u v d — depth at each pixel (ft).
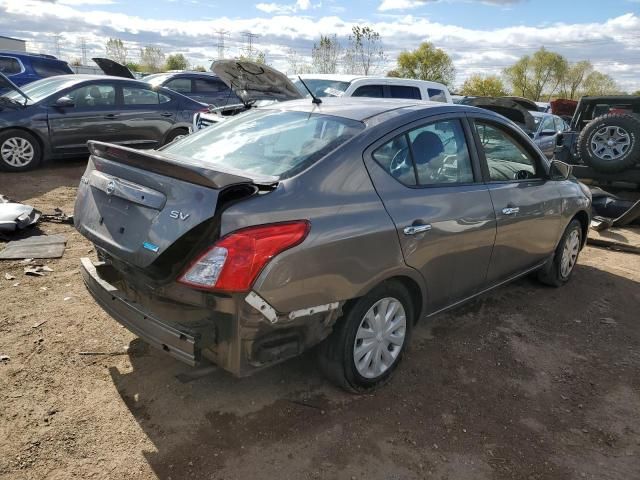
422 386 10.78
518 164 13.89
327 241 8.52
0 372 10.17
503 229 12.53
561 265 16.25
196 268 7.76
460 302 12.29
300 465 8.38
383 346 10.32
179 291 8.09
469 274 11.99
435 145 11.14
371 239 9.18
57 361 10.68
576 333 13.66
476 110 12.52
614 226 24.63
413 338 12.74
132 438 8.72
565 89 250.78
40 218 19.74
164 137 32.55
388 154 10.11
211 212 7.66
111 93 30.58
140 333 8.52
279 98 23.29
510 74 254.27
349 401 10.06
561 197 14.96
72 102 28.78
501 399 10.55
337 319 9.45
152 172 8.45
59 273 15.05
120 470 8.05
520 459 8.89
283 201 8.30
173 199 8.00
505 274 13.55
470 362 11.85
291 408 9.74
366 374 10.11
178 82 40.63
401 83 29.86
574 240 16.71
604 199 26.00
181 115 33.04
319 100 11.89
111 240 8.76
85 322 12.30
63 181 27.07
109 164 9.35
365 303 9.60
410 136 10.64
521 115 34.81
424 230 10.18
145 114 31.53
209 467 8.21
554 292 16.30
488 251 12.30
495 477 8.46
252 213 7.89
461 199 11.24
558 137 30.37
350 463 8.51
